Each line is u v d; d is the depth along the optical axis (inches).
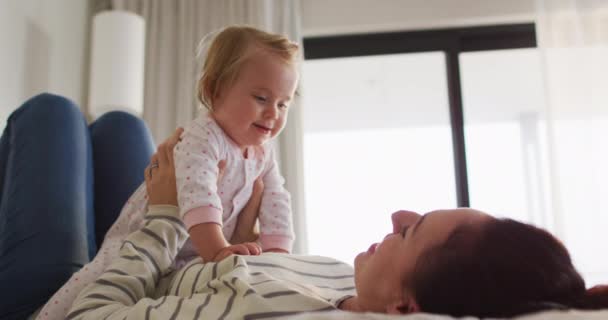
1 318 39.2
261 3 117.6
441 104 139.8
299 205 109.9
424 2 125.2
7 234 41.8
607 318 17.1
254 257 32.4
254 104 43.2
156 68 119.4
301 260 35.1
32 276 39.9
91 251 47.3
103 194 53.9
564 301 21.1
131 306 28.0
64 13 105.3
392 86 140.5
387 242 26.5
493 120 151.9
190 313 24.8
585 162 114.9
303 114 117.6
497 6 123.8
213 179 40.1
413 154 132.3
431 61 134.3
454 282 21.7
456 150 123.0
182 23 119.6
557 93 117.6
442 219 24.6
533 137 146.4
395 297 24.7
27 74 89.0
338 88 141.6
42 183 43.8
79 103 111.7
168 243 35.3
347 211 131.8
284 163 112.7
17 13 85.7
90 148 51.9
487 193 138.4
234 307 24.3
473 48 129.4
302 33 127.8
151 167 42.6
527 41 128.0
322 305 24.5
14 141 46.4
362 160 134.8
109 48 96.1
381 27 126.9
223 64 44.7
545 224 127.6
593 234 112.6
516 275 21.1
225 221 45.1
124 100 95.3
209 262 33.7
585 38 118.6
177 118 116.0
